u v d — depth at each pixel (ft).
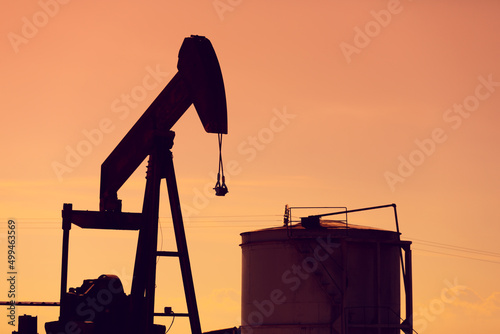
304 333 139.54
